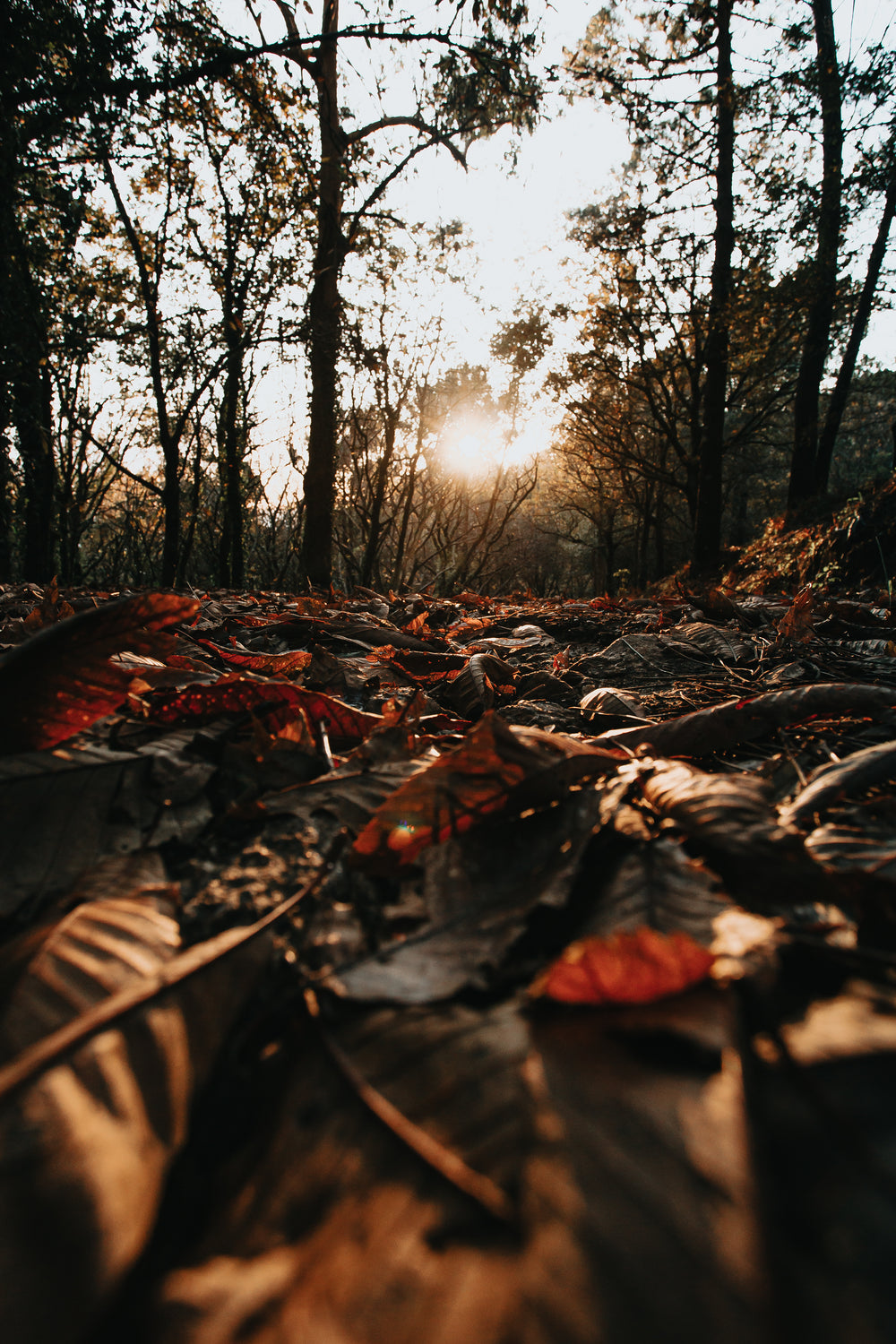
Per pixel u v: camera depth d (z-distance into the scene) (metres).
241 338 14.53
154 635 1.21
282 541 27.61
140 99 11.37
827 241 16.91
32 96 10.73
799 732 1.77
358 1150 0.52
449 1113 0.53
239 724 1.49
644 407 32.22
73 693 1.15
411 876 0.94
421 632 3.85
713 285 18.73
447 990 0.68
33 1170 0.45
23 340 11.48
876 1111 0.48
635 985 0.58
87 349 12.67
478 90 16.38
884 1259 0.39
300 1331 0.39
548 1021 0.60
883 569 9.38
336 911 0.87
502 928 0.77
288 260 14.50
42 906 0.86
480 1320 0.37
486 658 2.55
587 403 27.56
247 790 1.21
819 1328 0.36
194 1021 0.61
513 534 42.06
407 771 1.27
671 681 2.78
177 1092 0.55
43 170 11.85
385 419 23.14
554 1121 0.47
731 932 0.72
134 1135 0.50
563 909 0.82
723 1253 0.39
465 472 33.28
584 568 53.69
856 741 1.67
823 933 0.73
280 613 4.82
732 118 18.08
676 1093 0.49
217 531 23.94
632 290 22.42
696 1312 0.36
